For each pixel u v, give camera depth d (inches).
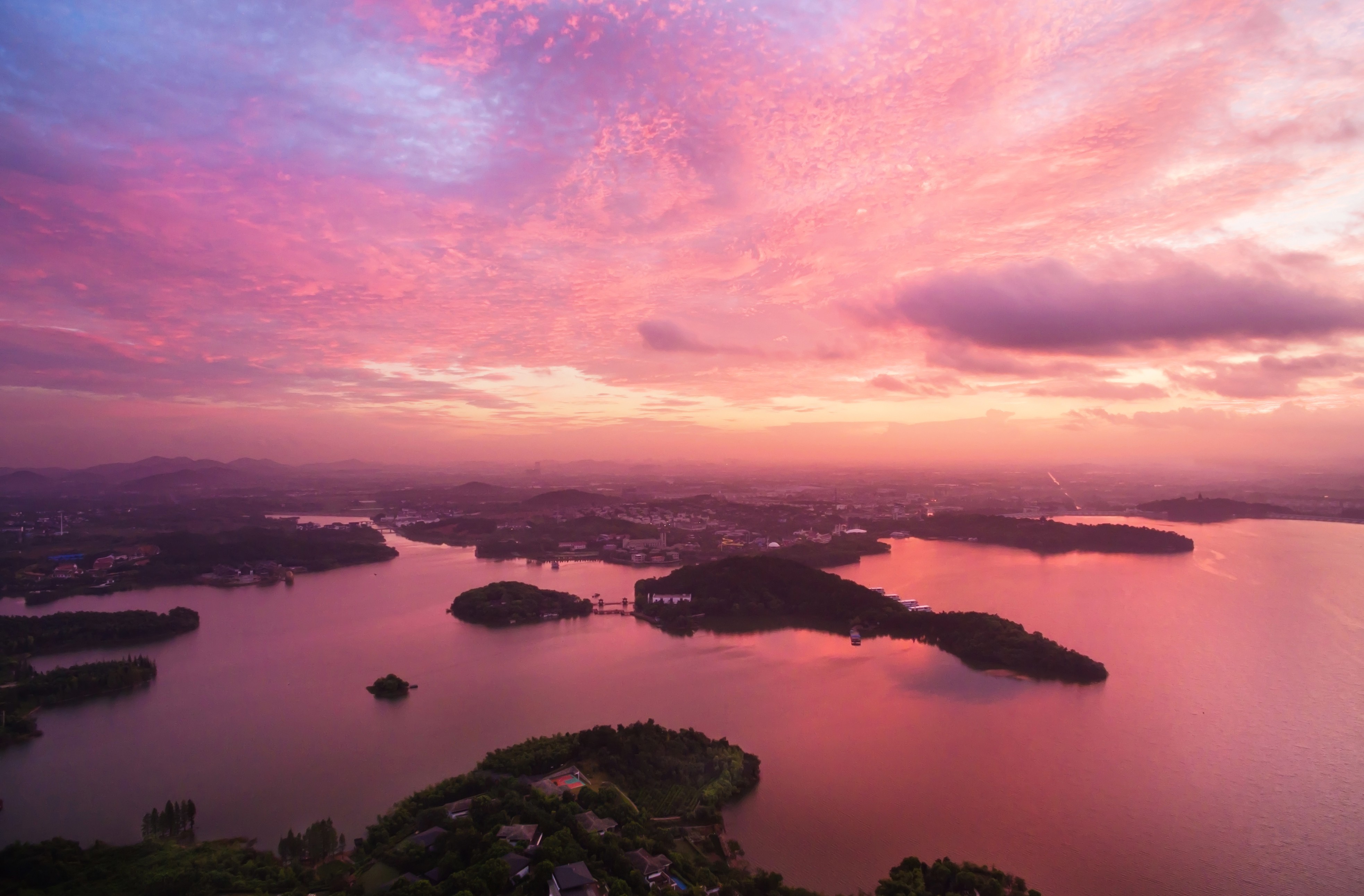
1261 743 7027.6
